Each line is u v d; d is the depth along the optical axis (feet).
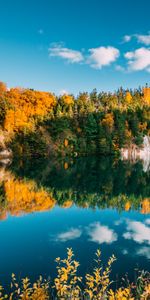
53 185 111.45
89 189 105.60
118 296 20.02
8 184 110.52
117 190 105.29
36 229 60.08
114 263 43.06
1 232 58.08
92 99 387.14
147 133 338.75
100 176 141.49
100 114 312.29
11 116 242.58
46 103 299.79
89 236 55.93
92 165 195.62
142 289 28.35
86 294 25.95
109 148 285.02
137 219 68.64
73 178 131.95
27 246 50.29
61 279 21.35
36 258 44.96
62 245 50.85
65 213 72.90
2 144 223.10
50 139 250.57
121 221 66.85
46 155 240.94
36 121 266.36
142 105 393.91
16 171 149.07
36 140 234.17
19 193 94.94
